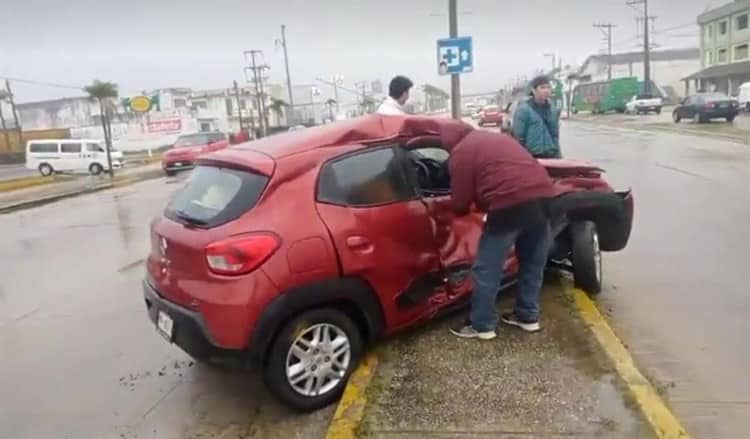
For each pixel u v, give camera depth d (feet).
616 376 11.39
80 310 19.75
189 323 11.13
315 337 11.64
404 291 12.74
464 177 12.60
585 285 16.19
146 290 12.85
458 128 13.87
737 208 27.12
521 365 12.07
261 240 10.84
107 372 14.55
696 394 11.46
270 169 11.50
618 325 14.75
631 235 23.13
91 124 227.20
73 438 11.66
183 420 12.02
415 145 13.47
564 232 16.37
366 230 12.03
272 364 11.19
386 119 13.64
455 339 13.44
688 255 20.18
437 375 11.89
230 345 10.79
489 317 13.21
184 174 76.23
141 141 177.58
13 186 74.49
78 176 88.48
